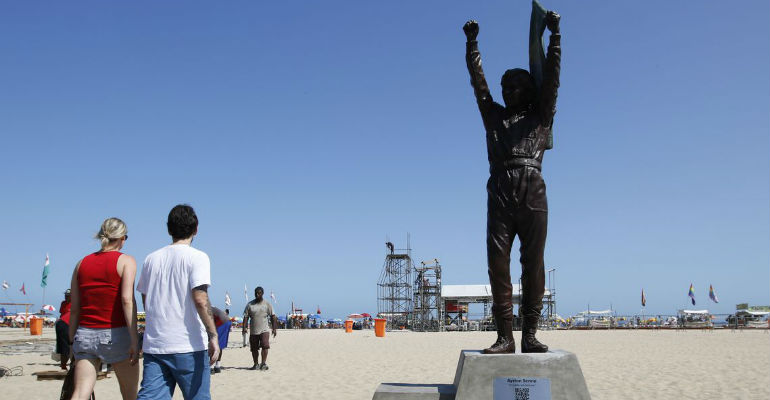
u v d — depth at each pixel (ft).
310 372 40.27
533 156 18.53
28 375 37.60
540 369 16.48
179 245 15.20
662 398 28.35
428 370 41.93
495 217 18.44
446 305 174.50
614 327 166.30
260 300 42.29
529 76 19.19
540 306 18.37
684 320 161.99
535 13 19.48
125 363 15.39
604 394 29.71
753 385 32.65
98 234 15.67
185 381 14.47
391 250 176.86
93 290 15.21
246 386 32.94
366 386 33.09
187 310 14.61
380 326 104.63
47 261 126.21
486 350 17.67
